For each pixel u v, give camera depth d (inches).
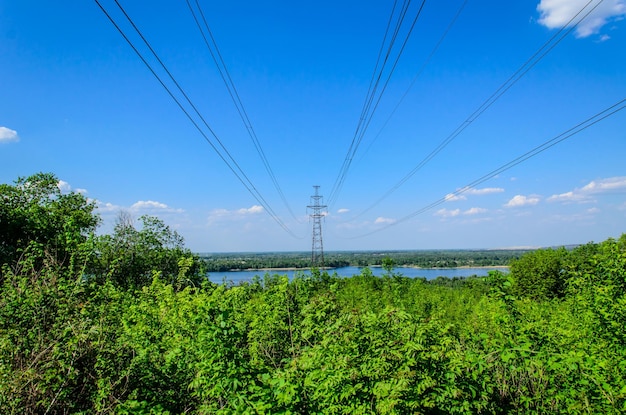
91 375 307.9
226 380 215.2
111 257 949.2
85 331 312.0
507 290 306.2
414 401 212.7
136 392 300.0
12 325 301.6
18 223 1069.8
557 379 275.1
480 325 432.8
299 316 418.3
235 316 367.9
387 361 230.8
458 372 243.8
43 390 274.7
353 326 253.6
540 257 1814.7
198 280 1120.2
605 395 239.5
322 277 905.5
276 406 204.7
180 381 323.3
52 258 368.8
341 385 218.5
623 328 290.0
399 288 757.3
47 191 1318.9
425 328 263.6
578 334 326.3
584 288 347.3
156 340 349.7
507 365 285.6
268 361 387.5
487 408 260.2
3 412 257.0
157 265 1232.2
